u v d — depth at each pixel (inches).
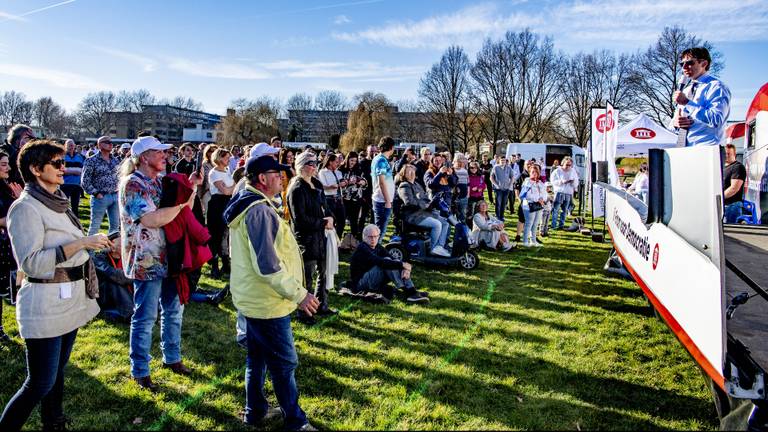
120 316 209.5
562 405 145.9
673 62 1851.6
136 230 144.2
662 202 158.6
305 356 177.0
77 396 145.8
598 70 1968.5
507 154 1202.6
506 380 160.4
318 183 221.5
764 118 316.2
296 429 125.3
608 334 202.5
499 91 1978.3
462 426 134.0
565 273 310.8
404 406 143.7
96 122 4232.3
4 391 147.1
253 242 114.2
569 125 2046.0
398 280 248.2
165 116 4389.8
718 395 120.5
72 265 115.6
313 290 223.3
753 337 131.8
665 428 134.7
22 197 109.8
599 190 426.9
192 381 157.6
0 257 189.9
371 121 2568.9
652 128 594.9
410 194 320.5
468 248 319.6
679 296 135.6
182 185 139.9
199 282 267.0
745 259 201.9
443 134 2171.5
